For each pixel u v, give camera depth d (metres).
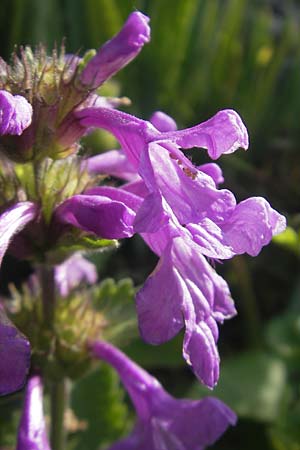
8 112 0.13
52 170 0.15
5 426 0.21
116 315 0.18
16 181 0.15
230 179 0.33
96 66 0.15
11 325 0.13
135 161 0.14
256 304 0.31
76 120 0.15
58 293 0.17
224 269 0.31
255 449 0.24
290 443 0.23
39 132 0.15
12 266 0.29
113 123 0.14
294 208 0.34
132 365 0.17
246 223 0.13
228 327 0.30
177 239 0.13
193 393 0.25
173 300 0.13
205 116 0.36
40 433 0.16
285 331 0.26
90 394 0.21
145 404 0.16
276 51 0.36
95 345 0.17
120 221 0.13
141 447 0.16
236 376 0.25
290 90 0.37
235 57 0.37
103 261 0.26
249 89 0.36
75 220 0.15
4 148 0.15
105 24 0.32
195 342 0.13
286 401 0.24
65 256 0.16
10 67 0.15
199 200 0.13
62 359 0.17
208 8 0.36
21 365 0.13
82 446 0.21
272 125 0.36
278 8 0.47
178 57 0.35
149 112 0.35
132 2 0.33
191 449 0.16
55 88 0.15
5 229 0.14
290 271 0.31
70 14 0.32
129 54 0.15
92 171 0.16
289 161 0.36
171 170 0.13
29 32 0.32
